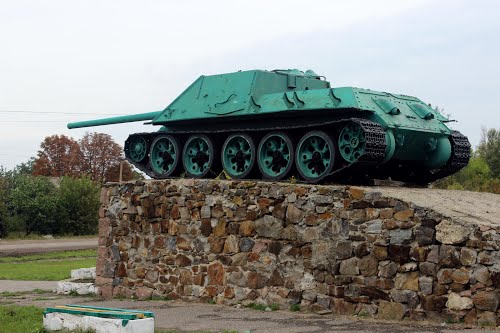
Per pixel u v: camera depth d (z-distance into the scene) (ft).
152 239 60.23
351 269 46.98
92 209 198.18
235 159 63.36
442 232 42.39
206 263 55.83
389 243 45.06
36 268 97.30
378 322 43.42
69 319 40.88
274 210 51.65
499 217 44.50
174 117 66.80
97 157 274.98
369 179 60.49
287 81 64.80
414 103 62.49
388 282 44.96
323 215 48.80
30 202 192.03
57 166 270.05
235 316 47.62
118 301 58.85
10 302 59.88
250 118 61.72
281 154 59.82
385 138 55.01
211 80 66.39
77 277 70.49
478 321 40.57
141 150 71.67
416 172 67.46
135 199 61.72
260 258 52.24
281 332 40.19
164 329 41.86
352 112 56.18
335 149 55.77
